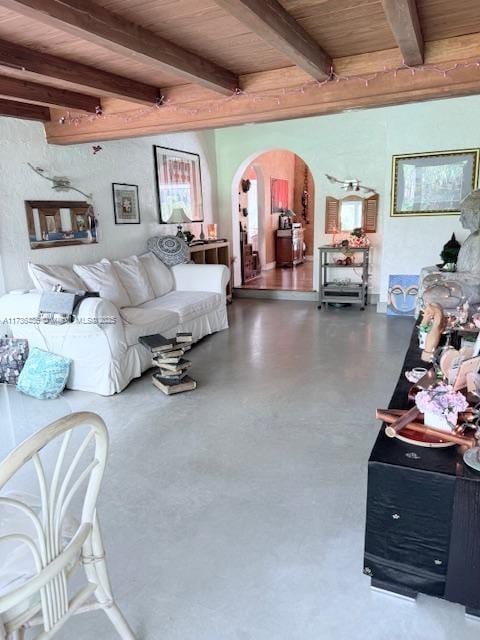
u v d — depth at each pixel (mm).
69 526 1345
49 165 4152
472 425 1604
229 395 3381
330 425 2854
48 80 2781
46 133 4055
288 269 9625
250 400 3277
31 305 3490
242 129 6898
